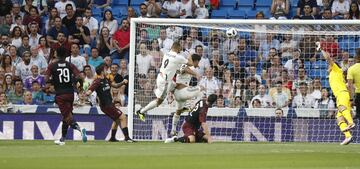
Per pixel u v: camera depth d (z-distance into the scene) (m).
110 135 41.06
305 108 41.47
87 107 41.41
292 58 43.00
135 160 23.98
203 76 42.78
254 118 40.88
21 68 47.16
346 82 42.72
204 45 43.41
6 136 41.50
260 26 42.78
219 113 40.88
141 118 39.03
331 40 43.09
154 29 42.91
